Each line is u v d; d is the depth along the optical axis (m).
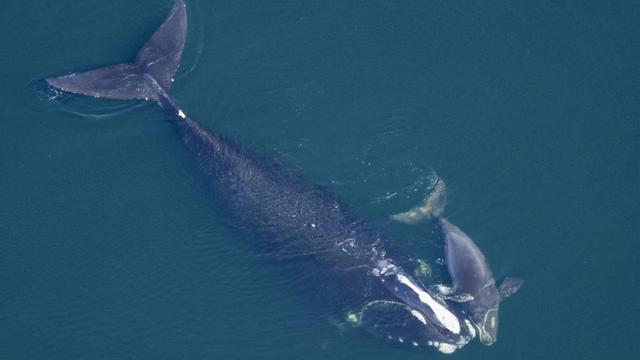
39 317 168.12
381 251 170.50
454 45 199.25
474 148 186.50
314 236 170.38
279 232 171.62
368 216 176.00
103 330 167.25
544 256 172.75
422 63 197.00
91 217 178.38
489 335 163.25
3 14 196.75
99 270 173.38
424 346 162.75
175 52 190.50
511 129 188.75
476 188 181.12
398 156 185.38
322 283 168.75
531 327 165.12
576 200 179.62
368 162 184.25
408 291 165.75
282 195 173.50
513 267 171.50
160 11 198.75
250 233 173.62
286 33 199.00
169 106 183.62
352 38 199.50
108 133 185.00
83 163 183.00
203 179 178.75
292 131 187.75
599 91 193.38
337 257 168.88
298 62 196.12
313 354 164.50
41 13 197.12
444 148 186.62
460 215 177.50
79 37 195.25
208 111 189.12
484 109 191.12
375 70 195.88
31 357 164.00
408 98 192.38
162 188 180.62
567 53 198.12
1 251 174.12
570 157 185.12
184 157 181.62
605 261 172.38
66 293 171.00
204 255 174.88
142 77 186.88
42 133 185.25
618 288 169.38
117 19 197.38
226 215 175.62
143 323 168.12
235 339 166.38
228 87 192.12
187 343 166.00
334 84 194.00
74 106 186.88
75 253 174.88
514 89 193.75
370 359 164.00
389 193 180.12
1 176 181.25
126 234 177.00
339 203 176.38
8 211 177.88
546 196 180.12
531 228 176.12
